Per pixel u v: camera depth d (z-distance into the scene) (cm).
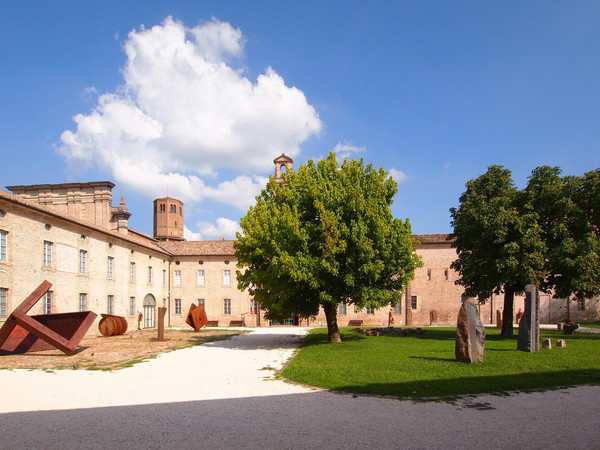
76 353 1959
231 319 4634
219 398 1005
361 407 900
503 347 1897
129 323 3825
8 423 809
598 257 2347
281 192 2397
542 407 892
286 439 694
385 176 2461
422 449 642
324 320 4481
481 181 2686
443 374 1218
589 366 1332
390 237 2264
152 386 1169
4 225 2406
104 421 816
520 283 2538
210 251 4781
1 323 2334
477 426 759
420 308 4403
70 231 2998
